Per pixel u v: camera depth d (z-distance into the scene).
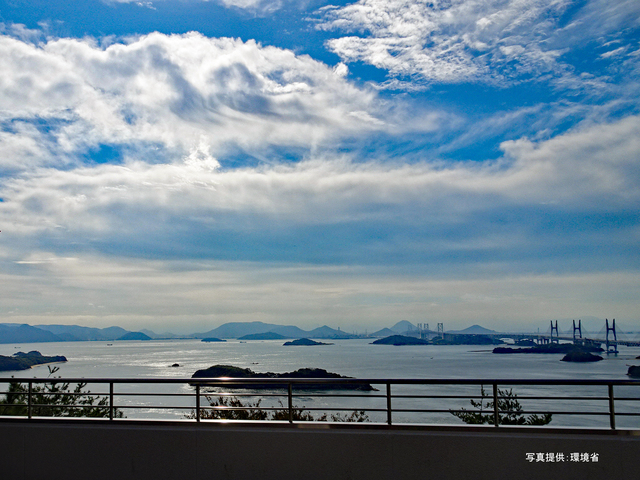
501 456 5.11
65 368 69.81
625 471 4.95
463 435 5.20
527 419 7.30
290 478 5.38
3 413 7.54
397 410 5.40
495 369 80.06
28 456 5.79
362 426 5.41
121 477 5.62
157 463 5.58
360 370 79.38
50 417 5.99
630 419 18.28
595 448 5.01
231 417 7.33
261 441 5.46
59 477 5.70
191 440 5.57
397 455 5.25
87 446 5.71
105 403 7.27
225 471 5.48
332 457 5.34
